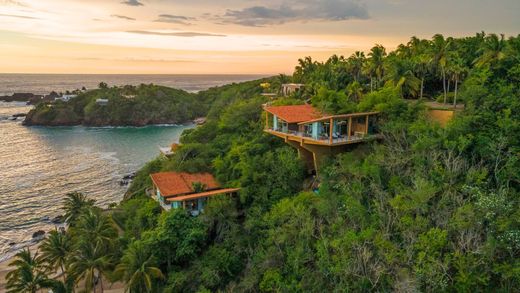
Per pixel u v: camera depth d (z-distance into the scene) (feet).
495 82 131.54
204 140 215.10
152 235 125.90
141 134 506.48
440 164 106.63
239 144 180.86
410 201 96.37
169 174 160.45
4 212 233.96
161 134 507.30
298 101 204.54
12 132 504.02
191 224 130.11
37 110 580.71
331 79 213.25
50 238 133.90
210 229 136.26
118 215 180.34
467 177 99.50
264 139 172.24
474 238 84.99
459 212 87.92
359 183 115.24
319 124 143.02
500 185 99.04
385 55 193.77
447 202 94.84
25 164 336.90
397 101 138.72
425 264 83.46
